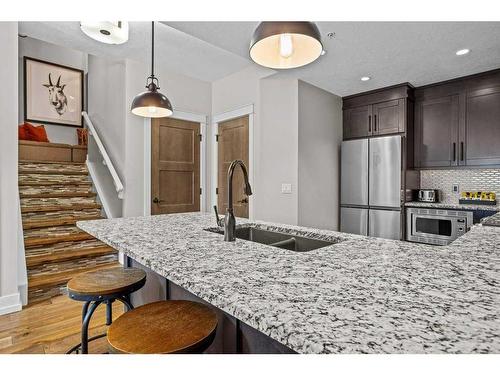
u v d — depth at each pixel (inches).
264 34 42.0
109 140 157.1
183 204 158.6
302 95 139.3
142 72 143.3
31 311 94.5
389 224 138.3
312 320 23.0
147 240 53.4
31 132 176.9
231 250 45.8
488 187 134.4
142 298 64.7
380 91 149.9
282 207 138.5
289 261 39.4
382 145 141.3
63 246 126.7
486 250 44.9
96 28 101.0
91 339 68.3
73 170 171.3
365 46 103.4
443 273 34.1
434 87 141.5
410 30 92.5
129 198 138.6
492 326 21.8
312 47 49.1
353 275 33.5
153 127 147.8
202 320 38.6
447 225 124.9
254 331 37.3
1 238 92.1
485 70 125.1
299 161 136.6
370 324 22.3
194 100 162.7
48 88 200.7
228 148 161.2
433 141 141.6
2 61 92.0
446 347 19.2
